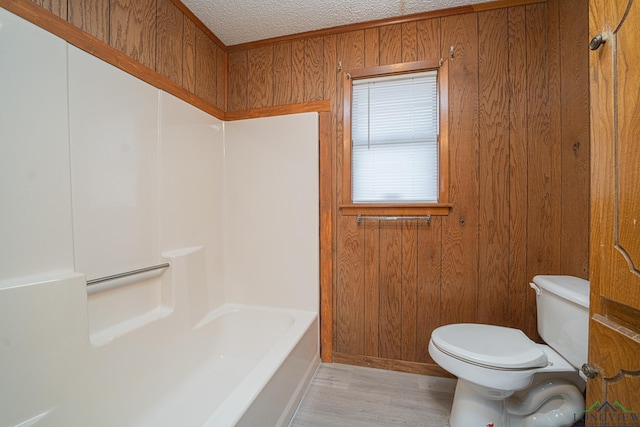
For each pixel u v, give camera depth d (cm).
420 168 170
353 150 181
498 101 157
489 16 158
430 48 165
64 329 93
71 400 94
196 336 159
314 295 182
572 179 135
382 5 157
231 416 86
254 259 192
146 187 136
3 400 78
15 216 85
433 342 123
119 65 123
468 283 162
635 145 57
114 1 122
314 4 157
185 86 164
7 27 84
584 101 126
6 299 79
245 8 160
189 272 158
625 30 59
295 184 185
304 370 154
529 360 104
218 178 191
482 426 116
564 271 141
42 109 92
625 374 60
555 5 146
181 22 161
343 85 179
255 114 195
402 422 130
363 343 178
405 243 171
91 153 109
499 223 157
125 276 121
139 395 121
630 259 58
